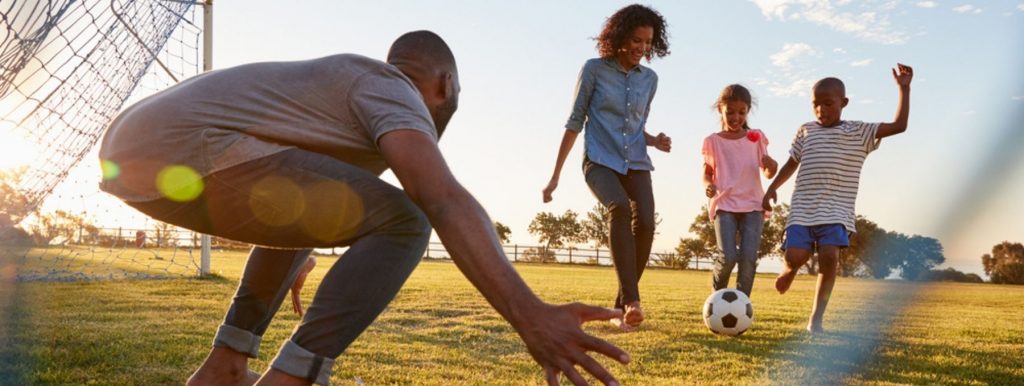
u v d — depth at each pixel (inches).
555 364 52.0
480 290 55.3
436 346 139.9
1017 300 357.4
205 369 85.2
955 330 186.2
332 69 67.7
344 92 66.2
